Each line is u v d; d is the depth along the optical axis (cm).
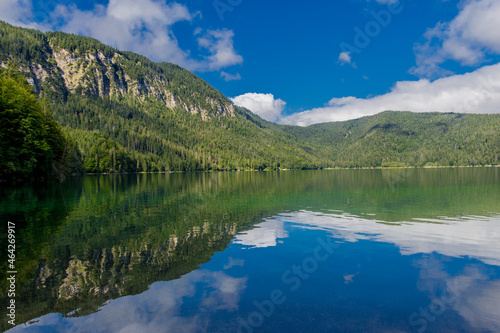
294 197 3170
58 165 6938
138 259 1077
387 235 1441
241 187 4806
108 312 698
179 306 729
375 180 6531
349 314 693
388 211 2162
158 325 641
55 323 651
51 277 902
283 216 1988
